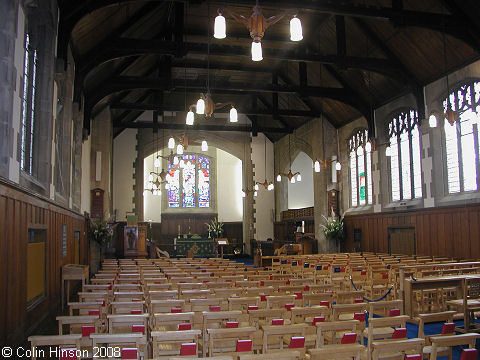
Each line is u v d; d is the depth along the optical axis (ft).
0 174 22.62
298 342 17.19
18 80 25.96
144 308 27.73
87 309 23.34
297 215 96.78
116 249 81.46
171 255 106.93
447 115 45.62
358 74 68.49
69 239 45.68
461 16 47.67
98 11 42.98
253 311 20.53
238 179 114.83
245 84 67.62
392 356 17.93
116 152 93.56
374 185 72.79
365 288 39.93
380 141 71.26
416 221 62.39
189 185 113.39
